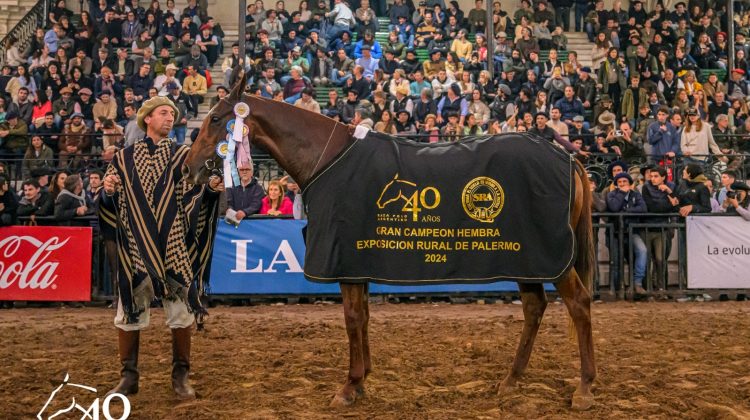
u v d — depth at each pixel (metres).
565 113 14.84
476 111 14.34
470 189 4.87
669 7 20.48
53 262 10.23
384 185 4.87
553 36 18.41
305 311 9.70
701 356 6.25
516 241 4.85
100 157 12.85
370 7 19.30
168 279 4.86
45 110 14.59
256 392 5.08
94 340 7.38
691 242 10.68
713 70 18.23
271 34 17.42
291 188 11.07
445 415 4.52
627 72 16.42
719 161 12.84
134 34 17.19
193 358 6.30
